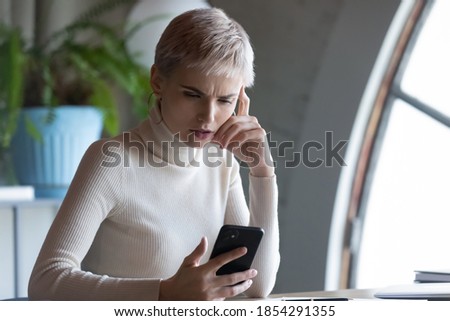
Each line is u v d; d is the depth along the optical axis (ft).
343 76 18.88
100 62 19.35
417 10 18.51
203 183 9.37
